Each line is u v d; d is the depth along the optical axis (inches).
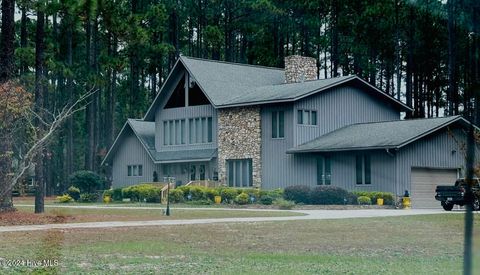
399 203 1373.0
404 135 1412.4
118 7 2144.4
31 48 2090.3
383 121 1647.4
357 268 482.3
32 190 1926.7
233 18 2682.1
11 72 1044.5
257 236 751.1
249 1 2554.1
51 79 2605.8
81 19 1761.8
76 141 3021.7
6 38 1043.3
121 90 2977.4
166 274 442.9
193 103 1846.7
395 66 1205.1
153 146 1936.5
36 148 1038.4
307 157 1577.3
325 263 516.7
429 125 1401.3
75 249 605.6
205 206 1514.5
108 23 2098.9
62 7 1363.2
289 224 903.1
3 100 981.2
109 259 531.8
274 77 1947.6
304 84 1716.3
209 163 1787.6
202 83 1786.4
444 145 1344.7
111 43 2474.2
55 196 2421.3
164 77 2876.5
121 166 2025.1
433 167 1366.9
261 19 2539.4
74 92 2637.8
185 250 610.9
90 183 1908.2
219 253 589.6
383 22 1089.4
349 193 1428.4
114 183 2039.9
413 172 1406.3
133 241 687.7
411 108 1529.3
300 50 2476.6
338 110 1683.1
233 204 1535.4
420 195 1398.9
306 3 2218.3
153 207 1449.3
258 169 1670.8
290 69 1856.5
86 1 1653.5
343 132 1625.2
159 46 2546.8
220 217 1063.0
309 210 1307.8
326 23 2162.9
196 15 2780.5
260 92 1742.1
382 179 1439.5
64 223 901.8
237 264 507.8
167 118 1897.1
